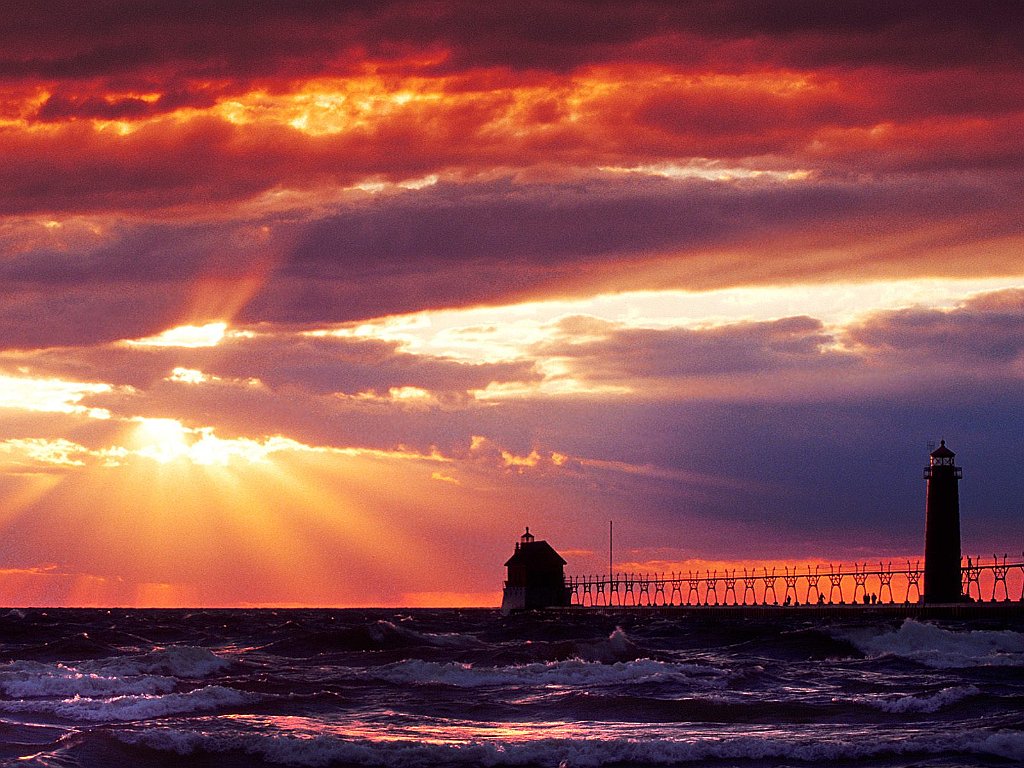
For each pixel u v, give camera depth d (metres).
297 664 130.62
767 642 155.50
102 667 115.81
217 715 88.44
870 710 89.94
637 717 89.12
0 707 87.88
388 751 72.25
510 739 79.19
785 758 72.19
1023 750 72.19
